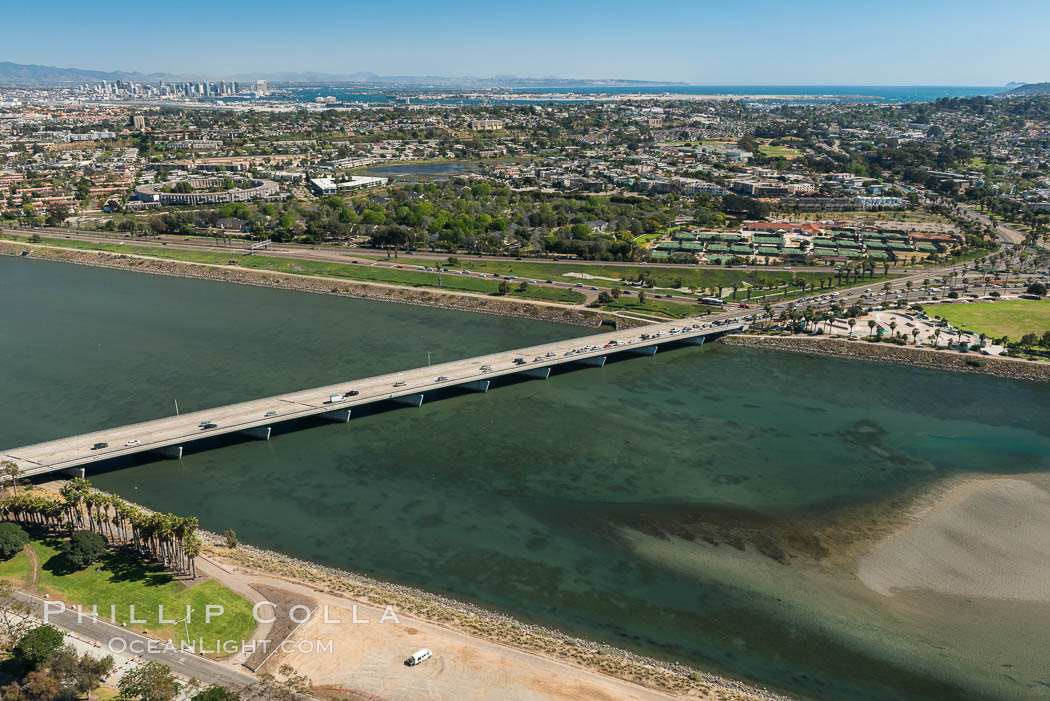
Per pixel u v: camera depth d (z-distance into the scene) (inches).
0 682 5068.9
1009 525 7824.8
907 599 6663.4
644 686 5477.4
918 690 5644.7
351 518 7849.4
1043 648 6067.9
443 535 7573.8
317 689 5196.9
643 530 7726.4
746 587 6820.9
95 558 6569.9
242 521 7746.1
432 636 5876.0
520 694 5285.4
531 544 7450.8
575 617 6358.3
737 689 5575.8
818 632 6240.2
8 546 6510.8
